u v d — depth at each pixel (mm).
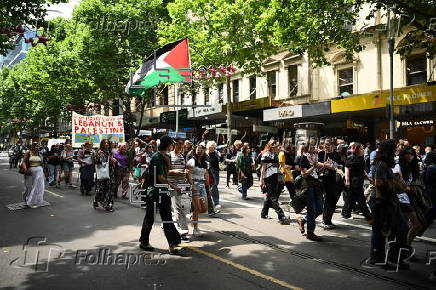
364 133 19594
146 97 26547
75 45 24500
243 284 4535
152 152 11969
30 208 9812
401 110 15375
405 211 5680
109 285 4508
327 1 11930
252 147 23203
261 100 20641
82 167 12453
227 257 5637
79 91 26172
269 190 8219
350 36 13883
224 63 20672
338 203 11047
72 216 8703
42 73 25875
